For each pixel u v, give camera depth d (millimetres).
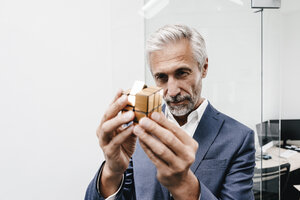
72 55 1196
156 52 605
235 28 955
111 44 1291
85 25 1215
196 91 650
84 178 1295
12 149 1097
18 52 1066
